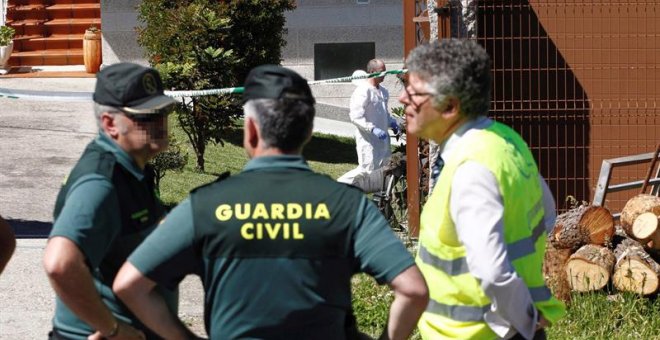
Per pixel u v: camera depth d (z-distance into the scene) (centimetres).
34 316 714
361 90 1127
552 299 402
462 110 387
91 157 363
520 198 383
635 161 824
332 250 327
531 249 389
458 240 387
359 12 1780
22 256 865
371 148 1127
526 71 952
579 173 961
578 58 952
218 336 329
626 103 955
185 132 1423
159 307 335
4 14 2052
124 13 1845
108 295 368
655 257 751
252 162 337
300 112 332
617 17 948
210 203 328
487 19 947
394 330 334
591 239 731
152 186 381
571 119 957
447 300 394
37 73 1914
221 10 1423
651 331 676
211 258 326
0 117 1569
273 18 1473
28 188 1175
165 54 1409
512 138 398
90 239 348
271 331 326
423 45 391
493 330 387
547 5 945
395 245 330
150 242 328
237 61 1380
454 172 381
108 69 369
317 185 332
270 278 324
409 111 393
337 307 332
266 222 325
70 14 2053
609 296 722
